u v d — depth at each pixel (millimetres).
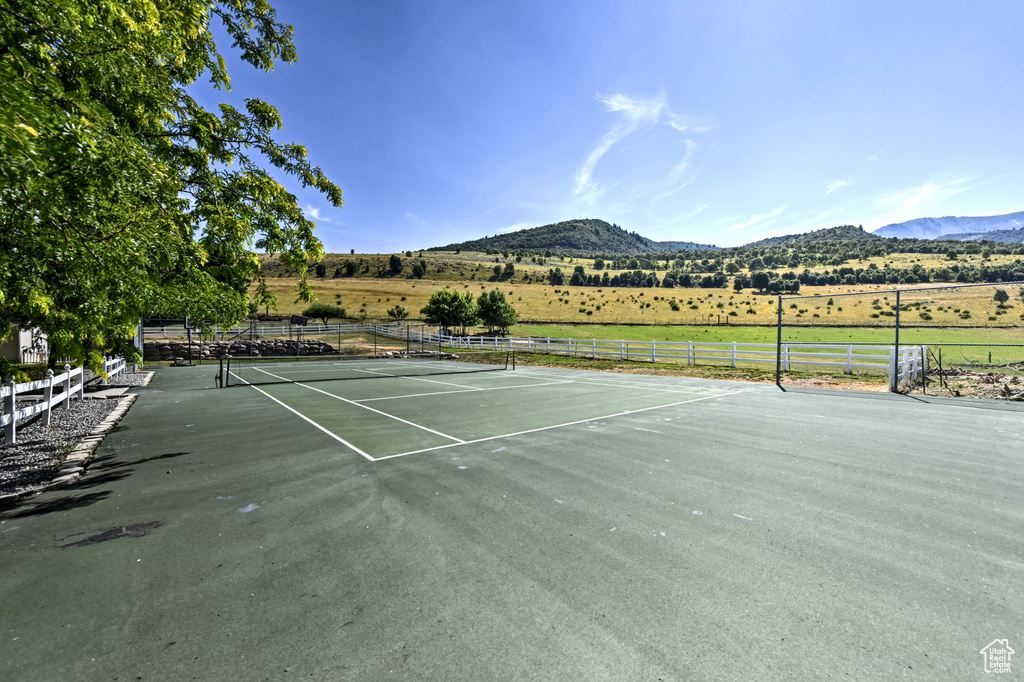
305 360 30906
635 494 4742
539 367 24094
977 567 3176
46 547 3645
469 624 2594
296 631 2547
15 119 2816
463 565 3287
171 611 2748
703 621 2594
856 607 2713
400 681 2145
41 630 2566
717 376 17703
